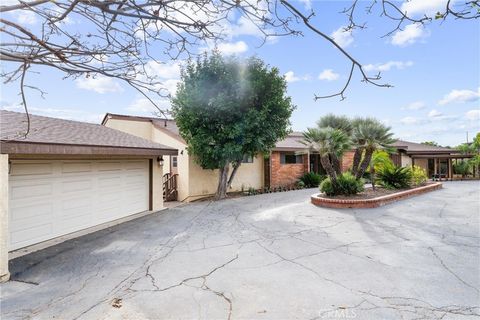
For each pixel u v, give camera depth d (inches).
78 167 291.4
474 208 329.7
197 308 128.6
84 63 65.6
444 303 128.3
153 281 159.6
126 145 325.7
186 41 74.9
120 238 255.6
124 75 71.4
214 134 436.8
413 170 517.3
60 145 239.5
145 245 231.3
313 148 393.4
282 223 289.1
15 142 195.2
